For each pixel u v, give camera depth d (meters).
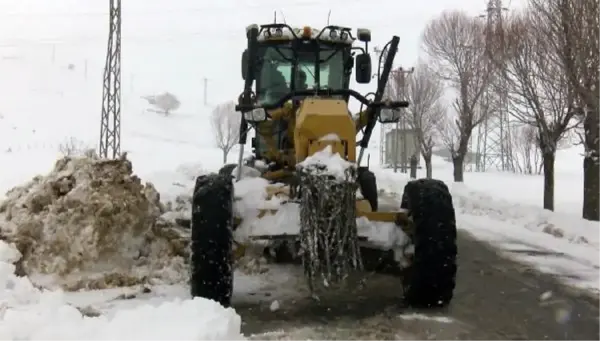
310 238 4.74
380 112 6.27
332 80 7.62
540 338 4.73
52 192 6.39
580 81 10.97
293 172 6.09
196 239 4.82
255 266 6.64
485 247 8.90
